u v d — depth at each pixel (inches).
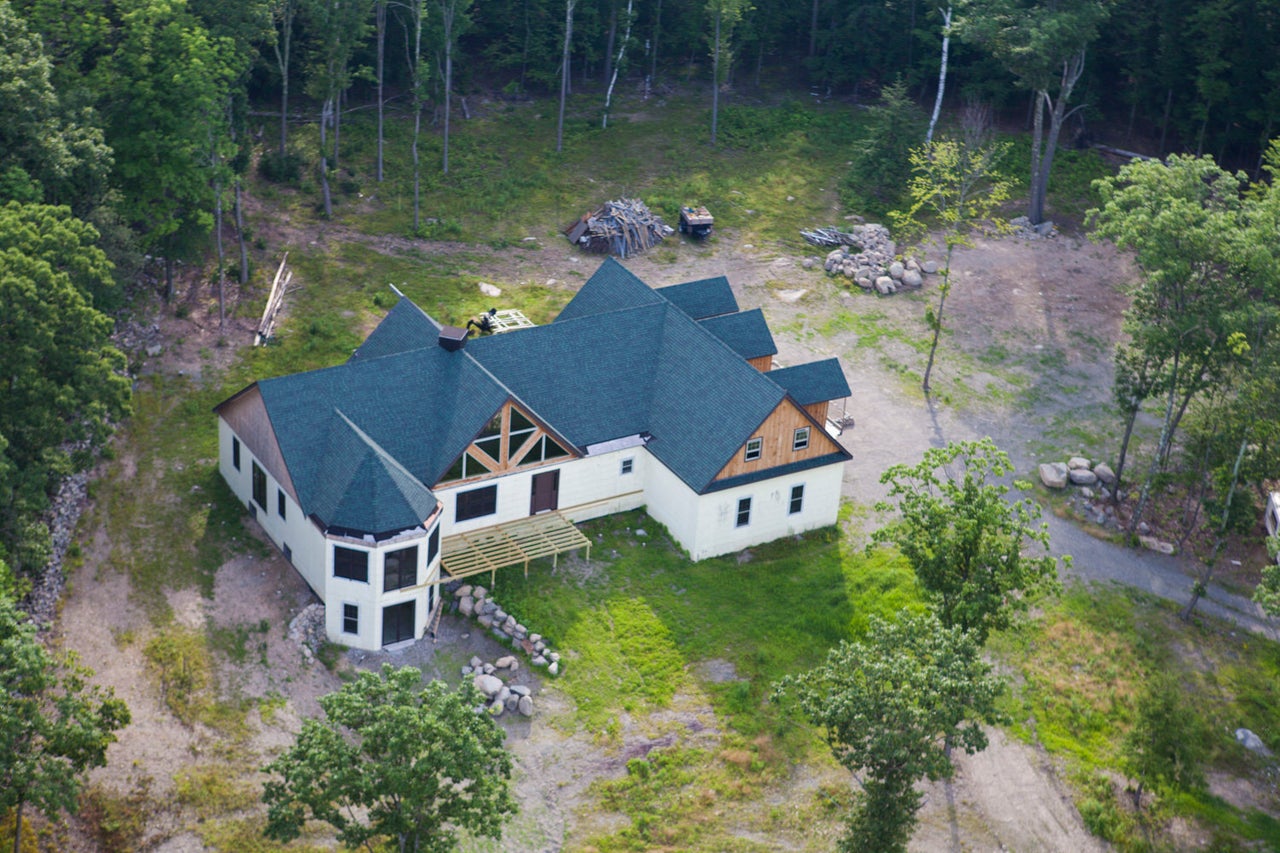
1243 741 2127.2
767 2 4168.3
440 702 1557.6
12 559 1911.9
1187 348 2370.8
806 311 3166.8
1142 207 2406.5
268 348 2773.1
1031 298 3319.4
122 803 1806.1
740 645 2178.9
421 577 2086.6
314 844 1785.2
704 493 2289.6
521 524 2332.7
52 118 2418.8
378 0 3326.8
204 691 1972.2
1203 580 2385.6
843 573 2359.7
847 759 1699.1
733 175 3727.9
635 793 1911.9
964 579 1962.4
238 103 3223.4
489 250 3282.5
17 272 1980.8
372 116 3831.2
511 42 4003.4
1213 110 3742.6
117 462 2385.6
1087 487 2662.4
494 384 2222.0
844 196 3656.5
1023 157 3919.8
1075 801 1991.9
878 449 2711.6
